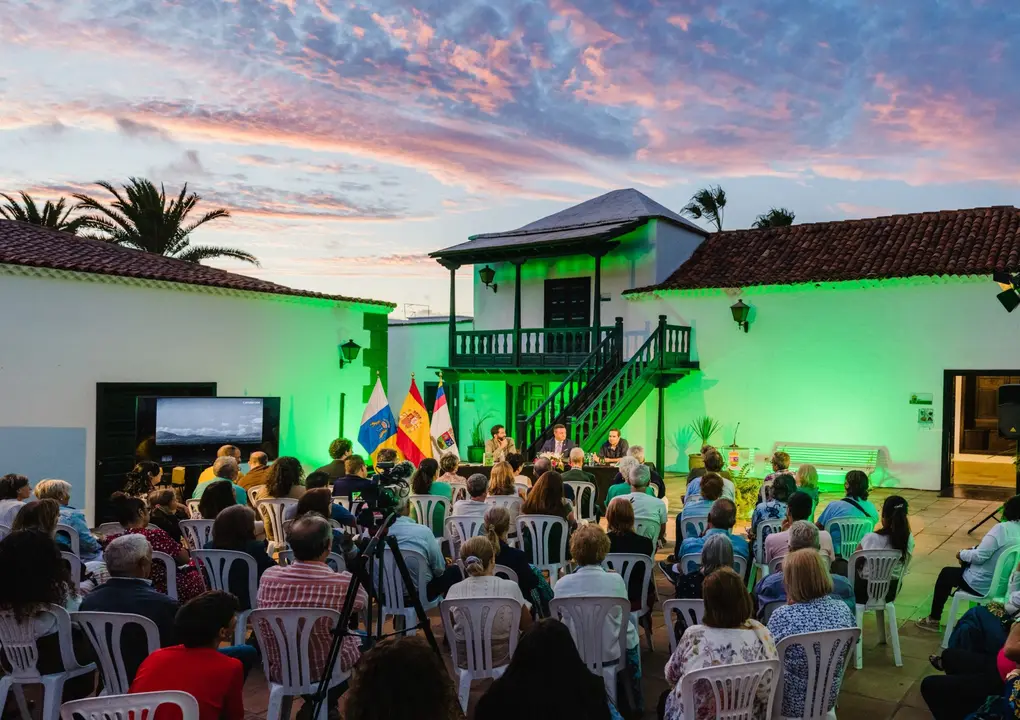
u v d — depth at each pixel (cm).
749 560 608
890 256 1448
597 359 1564
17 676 395
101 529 915
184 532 632
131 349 1176
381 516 435
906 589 740
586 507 878
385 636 477
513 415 1806
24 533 401
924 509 1180
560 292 1800
